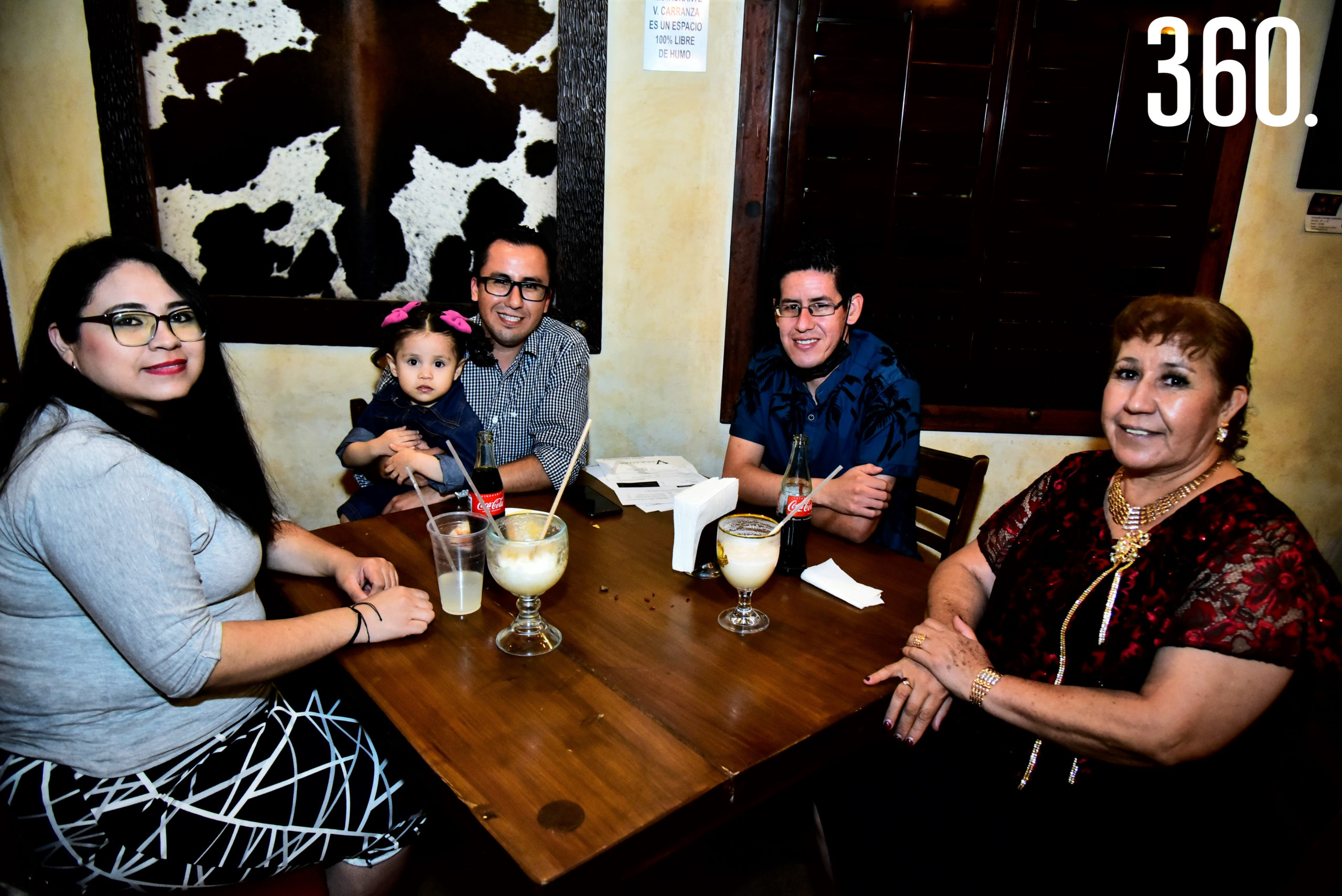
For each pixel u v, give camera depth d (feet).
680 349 9.09
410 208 8.34
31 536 3.20
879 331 6.61
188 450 3.69
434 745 3.12
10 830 2.91
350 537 5.23
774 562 4.18
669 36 8.13
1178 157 8.49
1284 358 9.23
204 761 3.68
